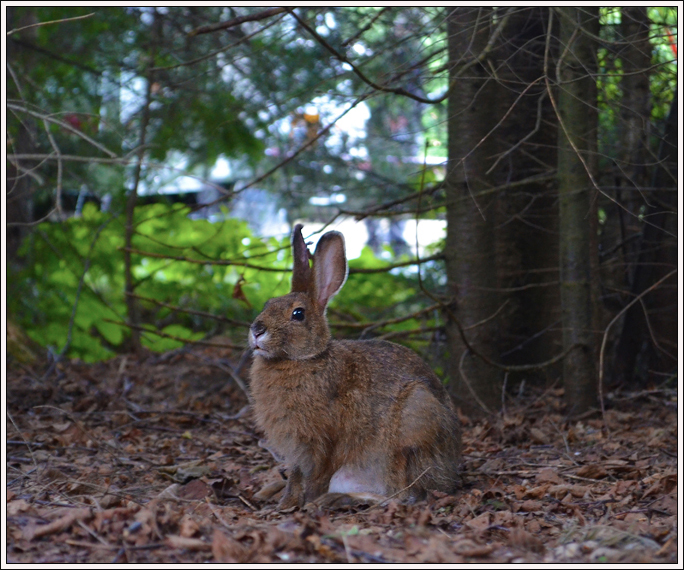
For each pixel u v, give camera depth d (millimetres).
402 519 4090
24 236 10086
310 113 10219
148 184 10852
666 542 3605
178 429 6914
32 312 9711
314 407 4602
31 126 9164
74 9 9383
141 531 3592
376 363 4863
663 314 8117
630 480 5027
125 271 9586
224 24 5410
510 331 8500
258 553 3406
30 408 7023
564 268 7059
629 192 8359
